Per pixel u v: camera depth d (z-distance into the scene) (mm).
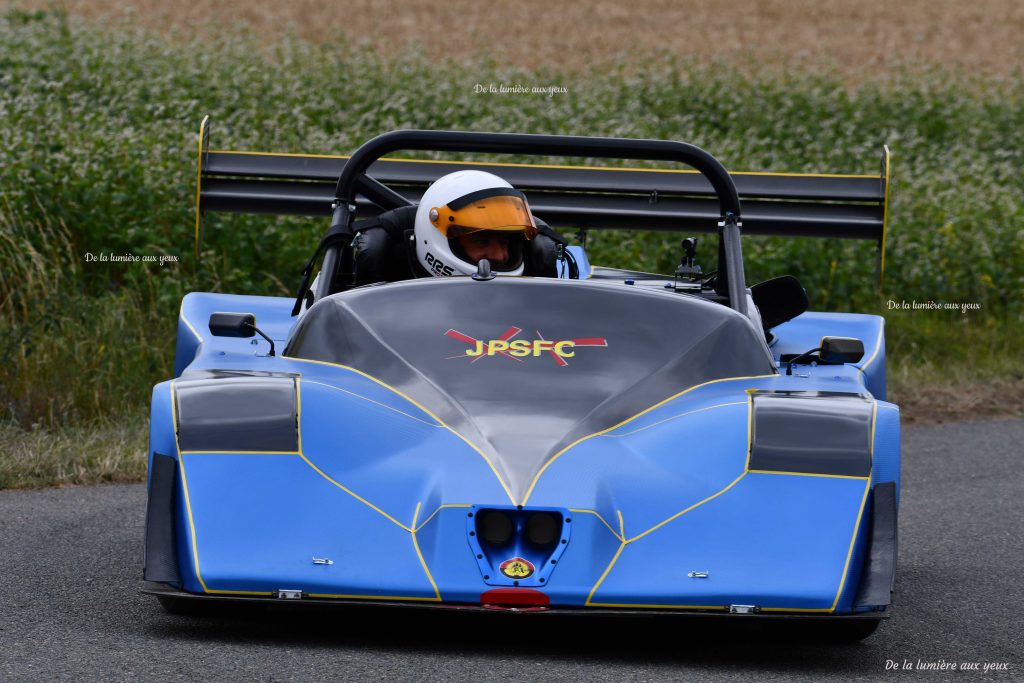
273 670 12688
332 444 14812
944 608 17609
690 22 136750
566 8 140125
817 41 128625
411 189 26312
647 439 15422
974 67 114375
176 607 15258
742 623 15656
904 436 33812
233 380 15617
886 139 68500
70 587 16875
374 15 123000
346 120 57344
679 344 17578
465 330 17516
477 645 14102
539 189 26344
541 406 15922
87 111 52062
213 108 57531
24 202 38438
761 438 14969
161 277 38750
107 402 30484
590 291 18484
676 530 13938
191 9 118062
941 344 44938
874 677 13656
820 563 13688
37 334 31734
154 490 14375
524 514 13664
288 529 13781
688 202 26312
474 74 76375
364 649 13719
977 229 52438
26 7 106562
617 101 71125
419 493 14188
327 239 21969
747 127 69688
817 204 26531
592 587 13234
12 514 21500
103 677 12336
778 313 22672
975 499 26203
